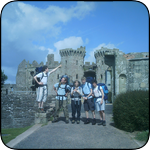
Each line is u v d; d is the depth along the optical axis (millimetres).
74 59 62469
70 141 4250
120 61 10383
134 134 4984
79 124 6254
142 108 5062
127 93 5867
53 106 10164
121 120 5379
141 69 10039
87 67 66375
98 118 7559
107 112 8750
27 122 13797
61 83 6582
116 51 10625
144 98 5176
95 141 4281
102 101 6000
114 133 5059
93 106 6230
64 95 6531
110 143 4152
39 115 6730
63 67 62438
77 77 61938
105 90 6301
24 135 4902
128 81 10180
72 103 6453
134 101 5285
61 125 6094
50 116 7562
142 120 4996
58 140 4336
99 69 59969
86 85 6355
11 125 13828
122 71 10297
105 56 11352
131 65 10289
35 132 5203
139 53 10977
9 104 14125
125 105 5395
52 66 60594
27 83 62188
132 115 5156
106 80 14844
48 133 5023
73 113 6430
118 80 10258
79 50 63625
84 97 6273
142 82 9906
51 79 59438
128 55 11203
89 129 5484
